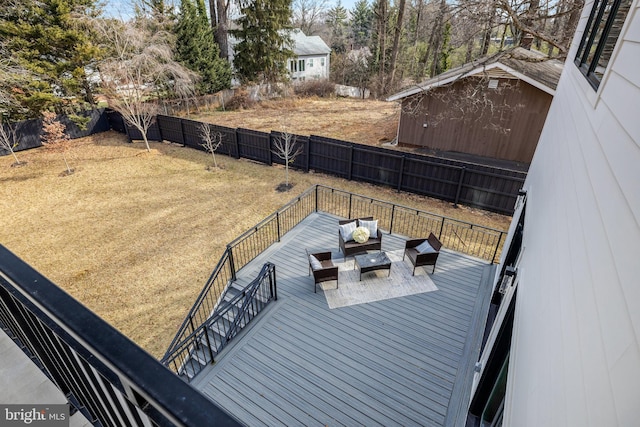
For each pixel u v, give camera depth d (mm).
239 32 21125
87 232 9109
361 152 10914
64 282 7410
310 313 5656
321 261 6543
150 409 898
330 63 30250
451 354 4887
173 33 18156
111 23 13750
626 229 970
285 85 23312
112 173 12555
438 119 12672
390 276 6465
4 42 13312
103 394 1200
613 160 1310
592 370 929
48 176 12297
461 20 11555
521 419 1571
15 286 1030
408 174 10320
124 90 14148
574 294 1310
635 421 635
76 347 1093
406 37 25125
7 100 13148
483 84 11047
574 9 9148
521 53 11141
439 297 5934
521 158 11742
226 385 4527
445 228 8711
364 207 9828
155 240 8750
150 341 6055
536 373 1525
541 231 2570
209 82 21062
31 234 9047
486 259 7184
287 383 4531
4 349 1729
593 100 2066
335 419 4109
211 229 9141
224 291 6395
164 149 14922
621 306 857
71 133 15906
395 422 4059
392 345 5047
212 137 13852
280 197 10641
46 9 13852
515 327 2453
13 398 1564
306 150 12031
